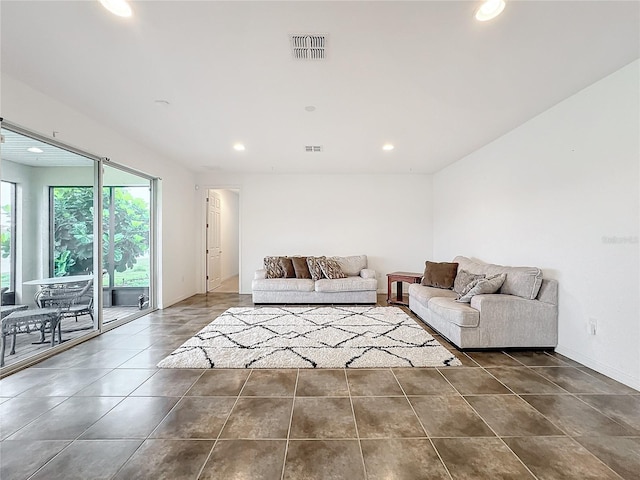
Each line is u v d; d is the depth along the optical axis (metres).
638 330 2.20
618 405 1.99
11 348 2.66
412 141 4.08
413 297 4.41
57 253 3.10
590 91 2.58
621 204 2.32
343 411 1.93
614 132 2.37
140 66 2.30
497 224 3.93
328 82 2.54
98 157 3.45
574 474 1.40
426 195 6.20
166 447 1.59
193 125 3.51
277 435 1.69
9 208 2.71
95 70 2.35
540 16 1.76
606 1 1.65
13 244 2.72
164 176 4.91
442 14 1.75
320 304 5.11
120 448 1.58
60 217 3.14
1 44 2.02
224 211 7.87
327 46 2.05
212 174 6.17
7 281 2.68
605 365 2.45
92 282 3.45
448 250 5.48
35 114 2.64
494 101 2.89
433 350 2.95
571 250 2.78
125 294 4.32
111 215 4.10
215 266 6.94
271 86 2.60
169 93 2.73
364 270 5.49
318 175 6.18
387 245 6.20
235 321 4.00
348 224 6.19
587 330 2.60
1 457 1.51
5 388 2.22
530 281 2.98
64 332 3.14
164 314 4.46
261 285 5.12
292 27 1.86
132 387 2.24
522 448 1.58
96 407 1.97
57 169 3.10
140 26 1.85
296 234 6.19
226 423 1.80
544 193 3.11
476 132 3.71
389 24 1.83
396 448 1.58
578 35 1.93
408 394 2.14
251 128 3.62
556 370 2.54
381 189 6.20
